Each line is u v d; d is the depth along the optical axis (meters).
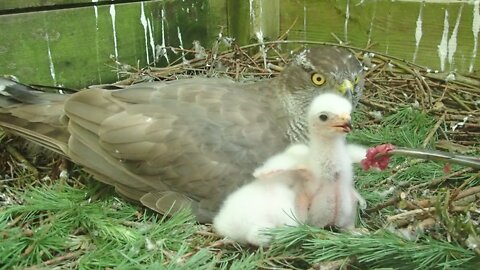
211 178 0.73
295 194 0.70
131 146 0.75
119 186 0.78
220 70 1.17
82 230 0.73
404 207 0.72
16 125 0.84
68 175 0.86
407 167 0.85
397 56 1.24
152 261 0.65
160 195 0.76
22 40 1.00
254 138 0.75
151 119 0.76
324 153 0.68
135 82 1.09
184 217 0.72
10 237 0.68
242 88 0.83
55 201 0.77
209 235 0.71
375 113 1.03
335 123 0.66
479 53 1.16
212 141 0.74
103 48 1.11
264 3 1.27
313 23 1.30
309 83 0.78
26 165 0.89
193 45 1.25
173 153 0.74
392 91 1.12
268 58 1.25
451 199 0.70
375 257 0.63
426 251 0.62
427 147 0.92
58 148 0.81
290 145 0.75
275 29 1.33
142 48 1.17
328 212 0.70
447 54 1.19
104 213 0.75
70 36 1.06
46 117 0.83
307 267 0.66
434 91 1.14
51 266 0.66
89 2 1.07
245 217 0.68
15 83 0.87
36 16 1.01
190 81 0.84
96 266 0.65
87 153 0.79
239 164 0.73
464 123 1.01
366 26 1.24
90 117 0.79
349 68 0.79
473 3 1.13
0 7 0.96
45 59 1.04
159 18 1.18
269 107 0.80
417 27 1.20
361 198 0.74
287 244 0.66
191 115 0.76
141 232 0.70
